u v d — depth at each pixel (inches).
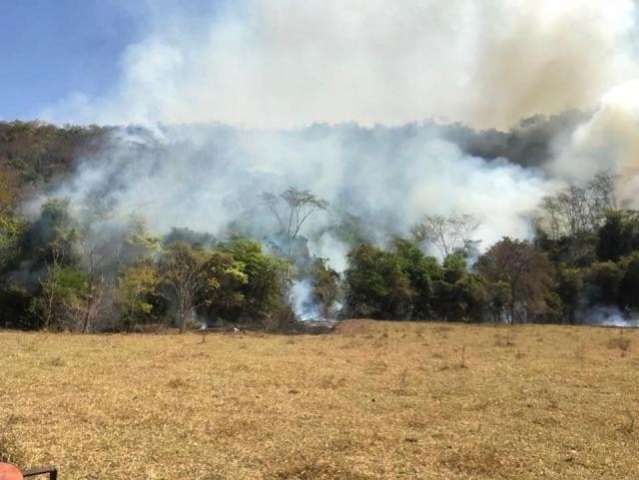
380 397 512.7
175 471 301.0
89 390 516.7
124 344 1008.9
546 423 420.5
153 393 506.9
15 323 1508.4
